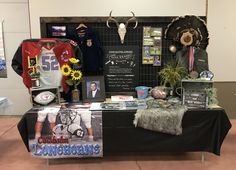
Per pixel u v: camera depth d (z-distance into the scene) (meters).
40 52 2.87
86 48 3.16
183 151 2.73
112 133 2.65
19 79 4.32
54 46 2.90
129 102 2.89
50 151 2.64
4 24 4.16
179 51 3.17
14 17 4.14
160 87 3.03
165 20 3.22
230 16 3.79
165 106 2.70
